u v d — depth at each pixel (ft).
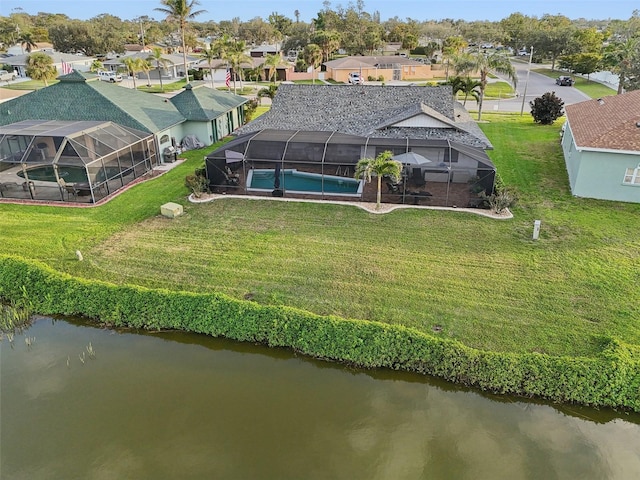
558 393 42.47
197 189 85.51
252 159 86.84
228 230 73.36
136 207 82.69
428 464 36.73
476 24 506.48
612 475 35.91
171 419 41.01
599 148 79.92
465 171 80.18
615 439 39.27
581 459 37.32
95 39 372.58
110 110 106.63
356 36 399.44
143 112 111.45
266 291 57.06
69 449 38.06
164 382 45.60
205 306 52.60
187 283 58.95
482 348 47.09
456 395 43.80
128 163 95.14
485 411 41.98
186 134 123.95
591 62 256.32
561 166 103.60
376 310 53.21
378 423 40.70
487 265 61.98
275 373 46.80
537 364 43.55
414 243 68.39
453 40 328.08
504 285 57.41
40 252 66.64
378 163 74.79
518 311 52.42
